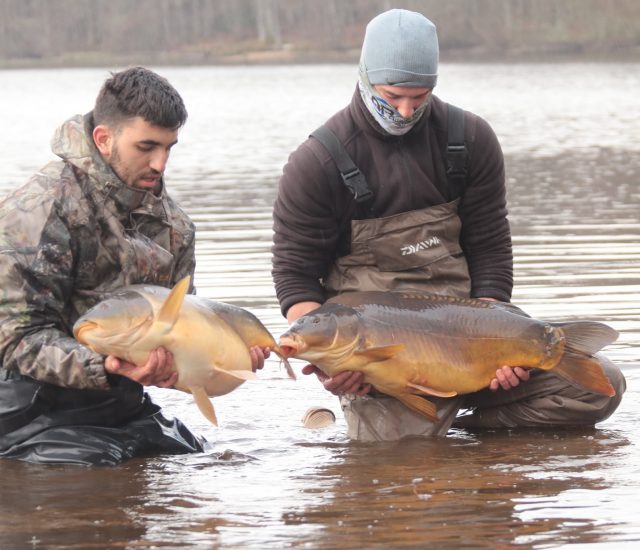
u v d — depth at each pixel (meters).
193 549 4.46
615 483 5.24
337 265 6.58
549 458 5.72
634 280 10.18
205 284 10.11
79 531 4.68
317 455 5.88
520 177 17.88
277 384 7.43
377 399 6.27
